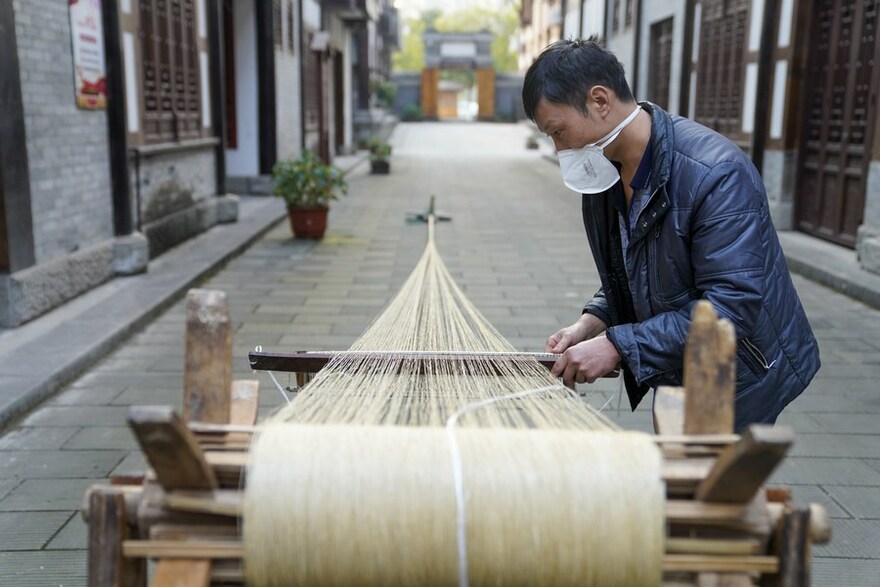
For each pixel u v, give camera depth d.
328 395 1.62
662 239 1.80
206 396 1.25
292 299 6.05
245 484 1.13
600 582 1.06
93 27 5.75
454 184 14.98
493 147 26.30
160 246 7.28
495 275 7.03
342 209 11.34
